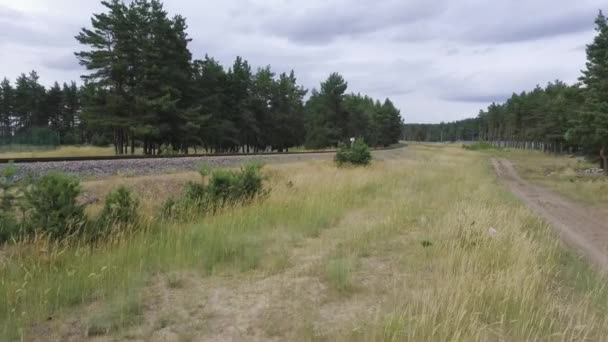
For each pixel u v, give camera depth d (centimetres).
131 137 3170
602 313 412
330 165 2066
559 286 493
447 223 741
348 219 872
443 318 358
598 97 2366
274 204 909
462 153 5888
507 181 2200
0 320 363
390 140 9750
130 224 639
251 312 396
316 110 6356
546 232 809
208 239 629
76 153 3281
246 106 5000
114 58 3055
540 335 353
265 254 584
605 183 1819
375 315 381
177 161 1442
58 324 361
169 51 3259
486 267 505
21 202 609
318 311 398
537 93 8038
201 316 385
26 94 8069
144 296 429
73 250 542
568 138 2525
